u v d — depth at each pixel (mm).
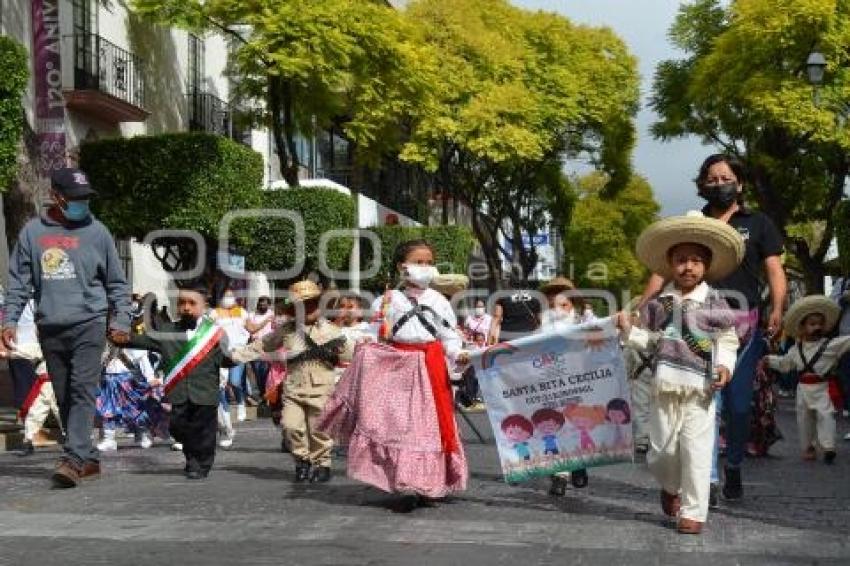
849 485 9352
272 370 12930
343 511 7664
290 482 9508
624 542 6441
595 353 7875
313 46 22766
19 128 15148
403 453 7645
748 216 7949
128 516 7430
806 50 33719
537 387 7953
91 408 9398
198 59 29531
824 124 33219
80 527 6984
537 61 44969
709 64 35438
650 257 7207
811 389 11617
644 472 9977
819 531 6875
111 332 9516
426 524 7082
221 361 9977
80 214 9398
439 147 39875
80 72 23375
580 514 7516
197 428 9828
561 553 6098
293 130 26344
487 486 9039
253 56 22641
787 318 11766
